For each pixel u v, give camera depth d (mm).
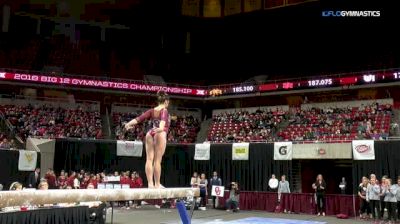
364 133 23844
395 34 30578
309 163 25031
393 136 23328
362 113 26391
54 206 11125
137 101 32688
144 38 35781
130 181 21219
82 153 24219
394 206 16844
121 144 24844
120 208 21812
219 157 24594
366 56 31641
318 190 19938
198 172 25156
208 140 29031
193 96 32719
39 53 32219
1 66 30391
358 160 20172
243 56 35688
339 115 27031
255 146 23438
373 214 17656
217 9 36062
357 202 18859
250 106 32656
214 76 36125
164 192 5672
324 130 25781
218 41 36312
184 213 7312
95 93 31484
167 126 6520
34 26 32531
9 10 31625
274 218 18078
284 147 22328
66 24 33625
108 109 31750
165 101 6582
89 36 34250
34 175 19297
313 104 30016
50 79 29188
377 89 28109
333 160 25297
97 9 34625
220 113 33000
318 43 33406
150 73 35531
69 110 29594
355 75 28094
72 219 11180
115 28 35062
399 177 17109
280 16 33781
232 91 31969
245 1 35062
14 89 29219
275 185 21672
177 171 25672
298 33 33969
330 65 32781
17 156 21328
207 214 19719
